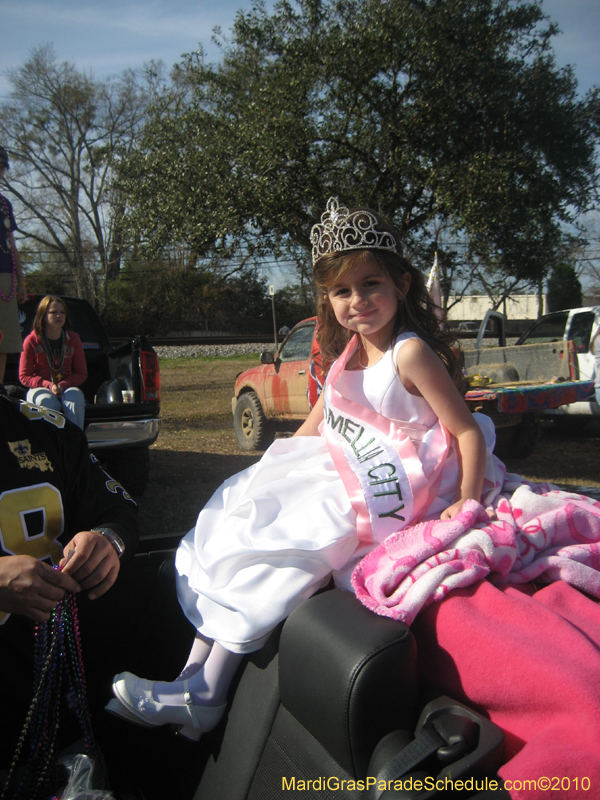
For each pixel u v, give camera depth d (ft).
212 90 43.01
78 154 116.47
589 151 40.01
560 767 2.55
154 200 41.06
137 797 4.64
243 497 4.52
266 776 3.47
